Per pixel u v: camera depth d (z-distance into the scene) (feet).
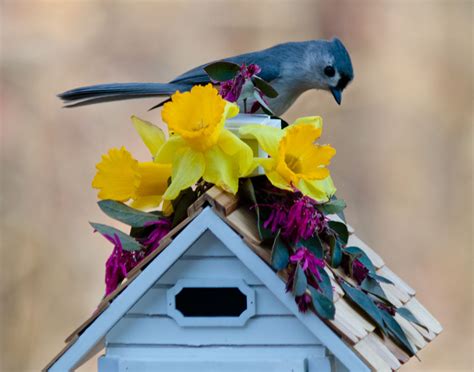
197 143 17.56
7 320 37.40
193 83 30.78
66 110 45.85
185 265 18.29
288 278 17.31
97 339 18.04
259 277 17.51
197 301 19.15
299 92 34.53
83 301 38.17
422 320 21.61
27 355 36.58
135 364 18.47
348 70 33.71
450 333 41.34
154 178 18.92
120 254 18.83
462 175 46.42
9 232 40.27
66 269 39.37
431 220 44.83
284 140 17.56
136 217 18.80
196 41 50.98
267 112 20.24
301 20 51.49
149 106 46.42
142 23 52.16
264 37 51.78
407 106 48.75
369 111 48.57
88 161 43.91
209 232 18.11
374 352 17.71
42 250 39.96
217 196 17.57
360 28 51.98
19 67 48.52
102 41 50.57
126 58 50.26
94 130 45.27
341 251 19.17
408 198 45.37
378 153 46.93
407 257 43.75
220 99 17.57
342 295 18.53
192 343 18.48
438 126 47.85
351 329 17.63
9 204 41.37
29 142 44.37
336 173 46.42
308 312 17.44
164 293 18.42
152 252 17.80
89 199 42.06
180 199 18.60
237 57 33.73
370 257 22.57
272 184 17.90
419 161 46.65
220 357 18.40
